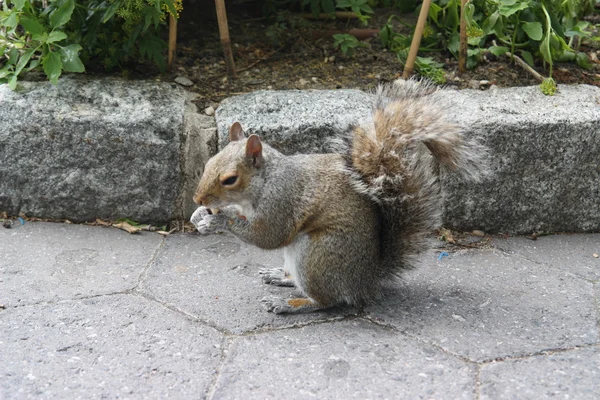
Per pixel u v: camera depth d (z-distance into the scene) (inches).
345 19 71.0
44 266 59.2
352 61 67.5
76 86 62.9
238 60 67.6
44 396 52.0
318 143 61.2
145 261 59.9
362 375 53.1
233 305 57.0
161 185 61.9
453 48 67.0
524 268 59.8
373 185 55.6
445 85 64.6
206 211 56.8
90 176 61.7
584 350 54.4
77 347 54.3
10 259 59.5
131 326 55.5
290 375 53.1
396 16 69.4
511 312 56.6
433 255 60.6
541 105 61.9
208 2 71.1
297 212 55.5
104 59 65.1
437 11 67.4
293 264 56.4
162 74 65.5
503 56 66.9
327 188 55.6
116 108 61.7
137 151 61.3
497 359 53.9
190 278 58.8
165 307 56.8
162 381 52.8
